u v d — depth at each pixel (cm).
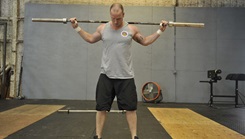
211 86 539
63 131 265
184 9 631
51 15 632
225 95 579
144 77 616
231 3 638
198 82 615
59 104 514
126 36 188
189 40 624
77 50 623
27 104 500
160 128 289
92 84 618
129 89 188
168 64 620
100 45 623
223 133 266
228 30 627
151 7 632
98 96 191
